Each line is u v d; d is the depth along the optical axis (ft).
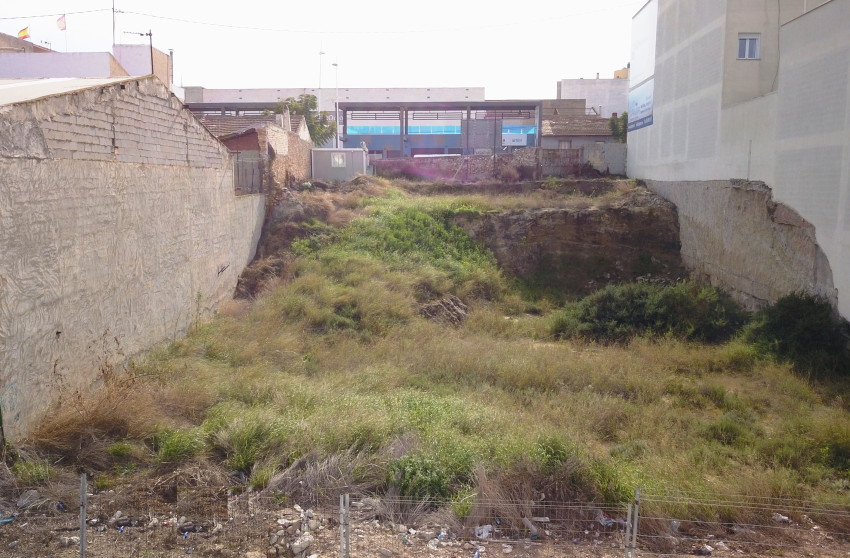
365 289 52.65
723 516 20.59
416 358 39.09
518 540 18.70
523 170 96.99
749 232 54.65
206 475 21.25
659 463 24.44
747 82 59.67
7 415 21.40
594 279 70.95
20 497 19.01
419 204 75.46
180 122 41.11
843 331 40.40
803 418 30.78
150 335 35.70
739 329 48.19
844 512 20.84
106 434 23.38
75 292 26.84
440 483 20.88
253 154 66.95
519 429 26.09
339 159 90.99
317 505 20.08
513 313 60.59
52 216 24.90
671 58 74.69
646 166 85.40
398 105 122.42
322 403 28.07
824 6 42.39
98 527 18.13
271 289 54.39
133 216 33.37
